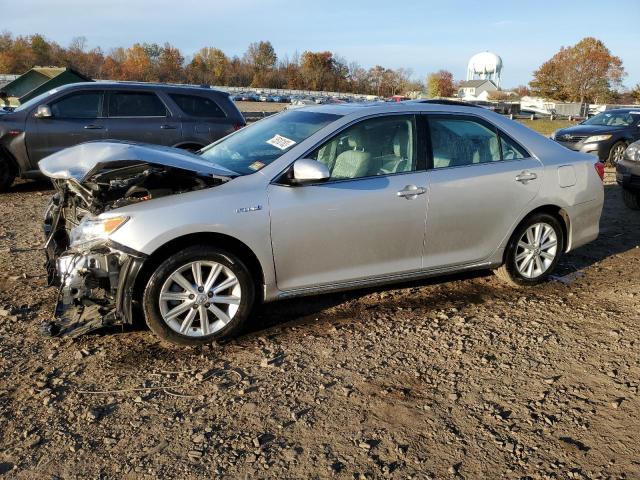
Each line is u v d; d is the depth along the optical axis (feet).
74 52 303.48
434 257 15.47
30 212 26.14
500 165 16.10
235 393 11.29
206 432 10.05
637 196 28.86
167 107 31.37
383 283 15.05
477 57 359.05
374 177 14.40
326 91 326.03
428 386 11.68
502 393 11.48
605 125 52.29
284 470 9.14
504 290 17.15
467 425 10.41
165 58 314.14
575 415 10.77
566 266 19.66
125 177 13.85
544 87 221.87
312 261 13.85
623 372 12.38
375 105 15.20
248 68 343.67
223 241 13.14
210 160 15.12
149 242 12.14
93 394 11.14
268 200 13.17
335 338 13.70
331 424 10.36
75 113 30.09
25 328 13.82
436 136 15.43
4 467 9.09
